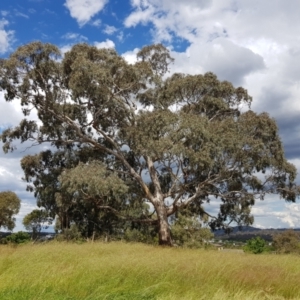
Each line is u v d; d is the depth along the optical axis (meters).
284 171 30.09
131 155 32.72
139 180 30.66
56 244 16.86
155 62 34.62
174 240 36.53
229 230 34.09
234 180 31.03
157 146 25.84
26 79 28.22
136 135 27.42
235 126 27.83
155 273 9.70
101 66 27.69
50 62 28.05
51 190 33.62
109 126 31.02
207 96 30.81
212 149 25.95
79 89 26.81
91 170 27.67
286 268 11.64
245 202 32.12
